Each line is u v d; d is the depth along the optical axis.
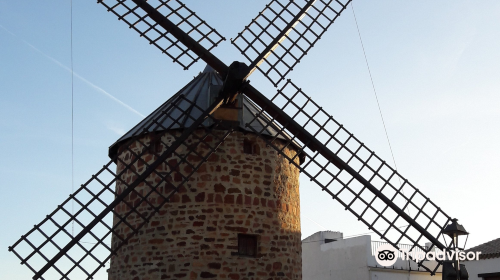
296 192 16.38
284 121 14.62
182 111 14.48
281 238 15.13
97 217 13.27
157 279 14.12
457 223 13.33
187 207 14.46
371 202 14.41
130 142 14.68
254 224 14.73
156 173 14.15
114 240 15.45
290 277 15.10
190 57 14.59
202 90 16.39
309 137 14.55
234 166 14.92
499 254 25.02
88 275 12.74
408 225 14.39
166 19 14.39
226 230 14.41
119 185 15.91
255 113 16.08
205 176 14.67
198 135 14.91
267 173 15.30
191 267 14.02
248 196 14.85
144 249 14.46
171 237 14.30
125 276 14.64
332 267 29.48
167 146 14.46
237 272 14.24
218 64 14.23
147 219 13.59
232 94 14.30
